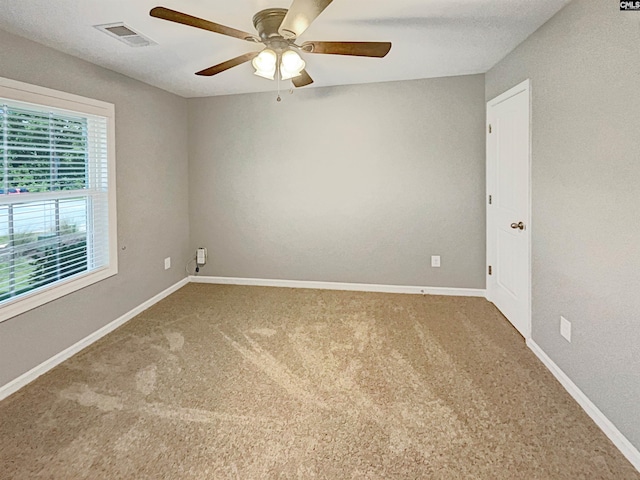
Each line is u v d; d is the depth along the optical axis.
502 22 2.30
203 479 1.56
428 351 2.67
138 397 2.15
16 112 2.29
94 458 1.68
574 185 2.04
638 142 1.54
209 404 2.08
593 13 1.83
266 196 4.22
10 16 2.04
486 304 3.60
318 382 2.29
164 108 3.86
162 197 3.86
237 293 4.05
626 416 1.65
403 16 2.19
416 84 3.71
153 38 2.39
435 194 3.81
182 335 2.99
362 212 4.00
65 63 2.61
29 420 1.95
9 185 2.26
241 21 2.17
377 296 3.90
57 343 2.56
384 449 1.72
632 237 1.59
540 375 2.33
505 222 3.20
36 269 2.46
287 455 1.69
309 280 4.24
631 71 1.56
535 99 2.48
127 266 3.31
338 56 2.97
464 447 1.72
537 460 1.63
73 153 2.73
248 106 4.14
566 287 2.16
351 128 3.92
